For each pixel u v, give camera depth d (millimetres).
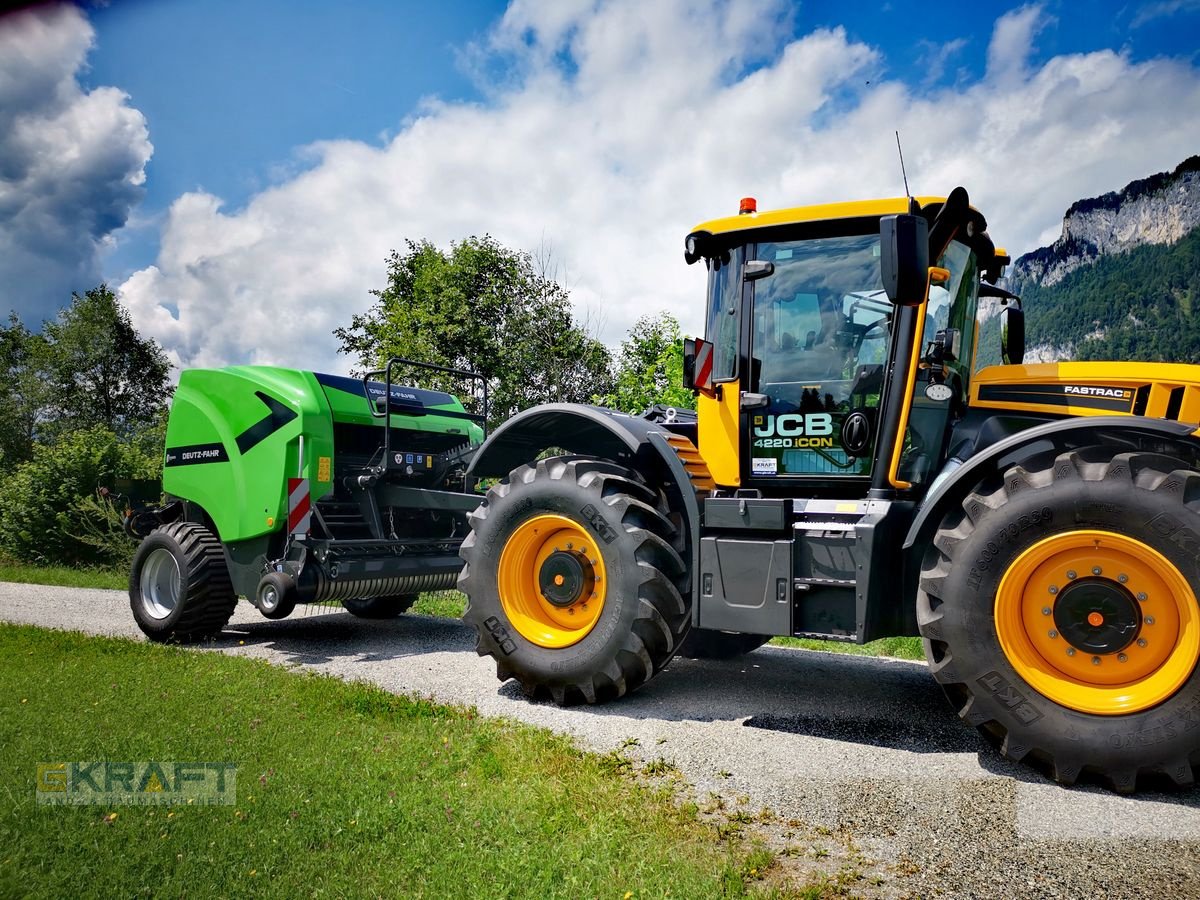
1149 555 3262
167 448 6824
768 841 2777
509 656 4641
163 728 3695
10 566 12984
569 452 5684
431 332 13711
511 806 2904
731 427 4645
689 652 5824
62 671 4852
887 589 3982
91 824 2676
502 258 14023
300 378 6203
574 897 2301
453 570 6633
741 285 4621
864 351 4324
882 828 2893
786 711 4402
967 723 3760
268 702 4195
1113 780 3234
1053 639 3439
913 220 3709
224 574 6359
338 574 5934
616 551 4395
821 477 4418
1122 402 3930
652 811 2949
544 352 13102
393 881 2340
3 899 2188
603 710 4438
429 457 6855
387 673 5262
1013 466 3578
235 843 2549
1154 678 3277
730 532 4320
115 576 11297
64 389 40562
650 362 13000
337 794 2953
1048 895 2416
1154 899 2389
